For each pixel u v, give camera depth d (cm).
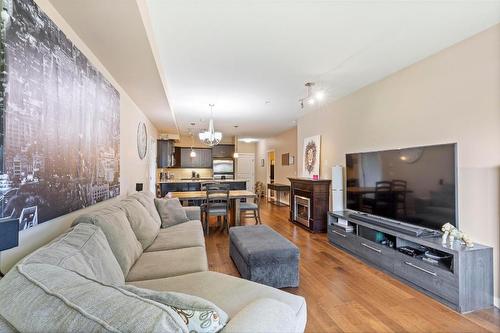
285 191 812
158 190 681
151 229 249
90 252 123
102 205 244
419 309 211
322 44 255
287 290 242
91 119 210
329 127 477
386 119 340
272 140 956
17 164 115
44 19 138
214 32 233
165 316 60
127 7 158
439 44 254
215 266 298
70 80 170
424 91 285
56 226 159
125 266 165
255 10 200
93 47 212
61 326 60
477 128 231
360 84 372
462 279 207
